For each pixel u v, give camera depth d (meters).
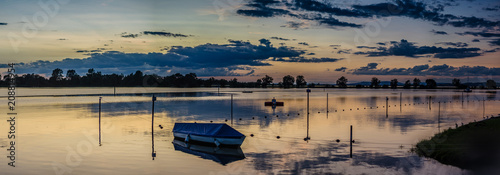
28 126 75.06
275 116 97.12
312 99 189.75
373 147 50.91
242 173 39.50
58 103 143.62
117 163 44.09
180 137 58.72
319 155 46.62
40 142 56.78
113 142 57.09
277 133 65.75
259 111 112.94
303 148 51.16
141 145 54.81
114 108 121.62
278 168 41.16
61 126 75.31
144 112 107.44
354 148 50.53
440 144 48.28
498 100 175.50
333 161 43.62
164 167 42.34
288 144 54.44
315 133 65.12
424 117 94.06
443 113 106.12
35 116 94.44
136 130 69.94
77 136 62.56
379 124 78.69
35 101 155.38
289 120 87.38
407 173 38.19
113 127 74.06
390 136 60.91
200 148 52.84
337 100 179.88
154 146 54.22
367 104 148.25
